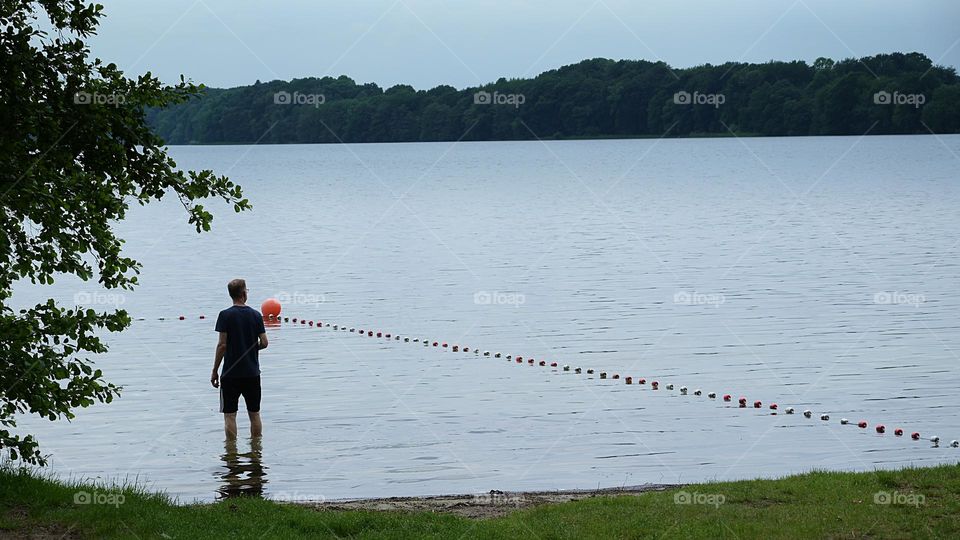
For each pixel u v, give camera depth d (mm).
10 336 12734
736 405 20812
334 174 135000
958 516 12117
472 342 27797
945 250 45500
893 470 14531
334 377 23656
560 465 16781
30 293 36844
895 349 25766
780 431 18812
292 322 31266
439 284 38812
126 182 13602
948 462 16594
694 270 41250
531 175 123812
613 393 21953
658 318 30812
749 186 93812
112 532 11633
